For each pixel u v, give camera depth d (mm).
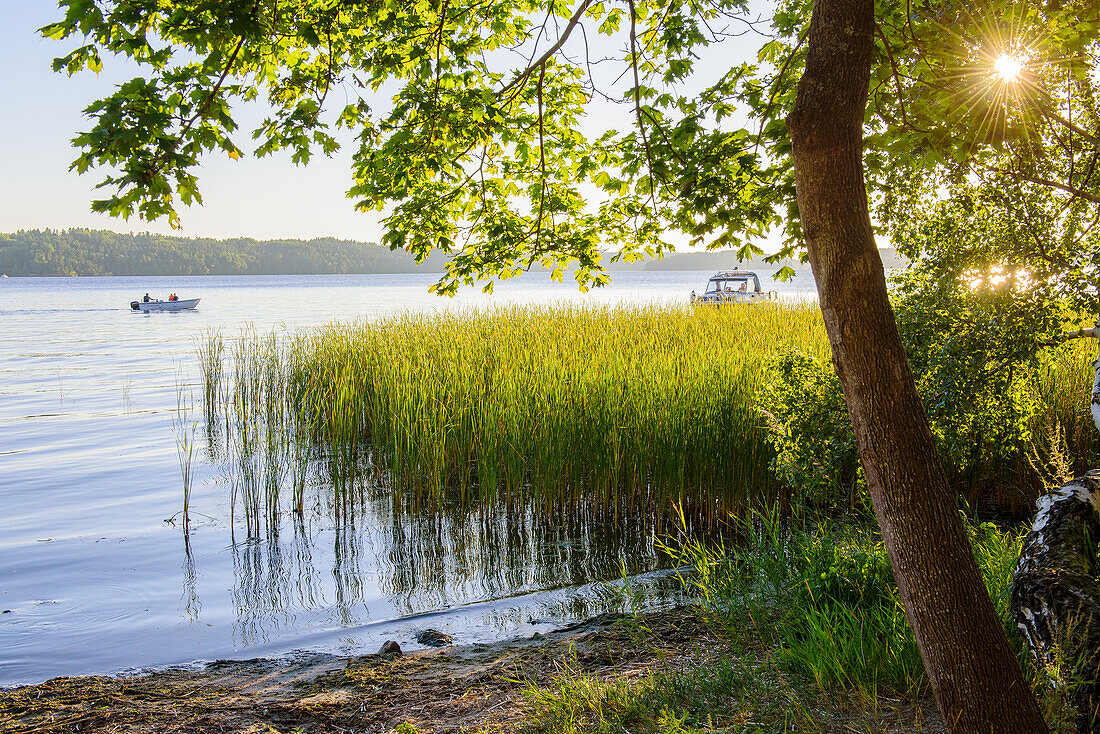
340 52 5238
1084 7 4578
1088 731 3273
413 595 7578
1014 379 7020
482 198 6242
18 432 16422
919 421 2752
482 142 5707
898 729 3691
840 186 2766
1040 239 6324
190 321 50656
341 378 15117
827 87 2736
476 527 9727
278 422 15219
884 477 2762
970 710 2691
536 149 6137
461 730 4230
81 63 3787
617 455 9562
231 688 5277
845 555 5652
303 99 4891
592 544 9031
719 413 9461
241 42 3779
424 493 10703
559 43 5133
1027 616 3807
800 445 7688
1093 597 3617
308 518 10195
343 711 4672
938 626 2725
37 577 8102
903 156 4719
